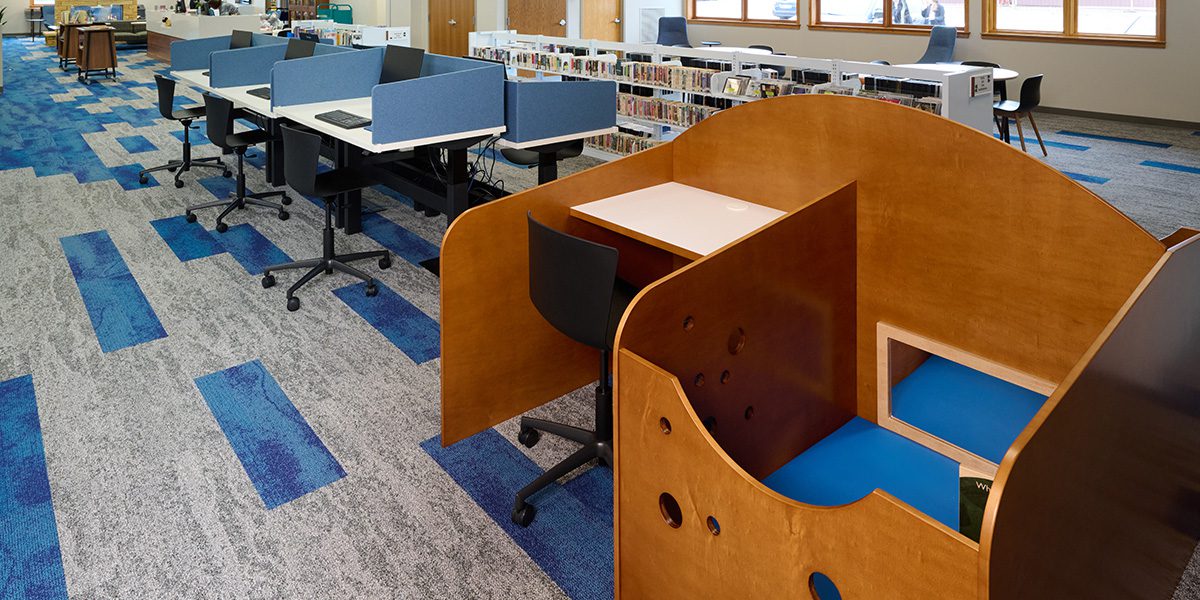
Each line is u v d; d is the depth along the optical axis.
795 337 2.07
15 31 16.92
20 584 1.99
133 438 2.63
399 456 2.54
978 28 8.86
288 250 4.41
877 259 2.18
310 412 2.80
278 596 1.96
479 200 4.34
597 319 2.06
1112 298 1.76
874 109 2.11
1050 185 1.81
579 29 10.76
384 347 3.30
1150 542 1.70
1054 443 1.19
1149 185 5.67
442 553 2.11
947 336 2.08
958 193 1.98
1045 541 1.23
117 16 15.41
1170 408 1.70
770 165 2.47
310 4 11.84
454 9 10.45
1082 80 8.23
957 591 1.10
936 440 2.16
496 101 3.76
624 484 1.67
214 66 5.23
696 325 1.77
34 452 2.55
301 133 3.45
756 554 1.38
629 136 6.53
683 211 2.49
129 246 4.47
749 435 2.00
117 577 2.02
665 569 1.61
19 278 4.00
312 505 2.30
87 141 7.20
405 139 3.49
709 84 5.68
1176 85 7.61
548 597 1.96
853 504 1.21
